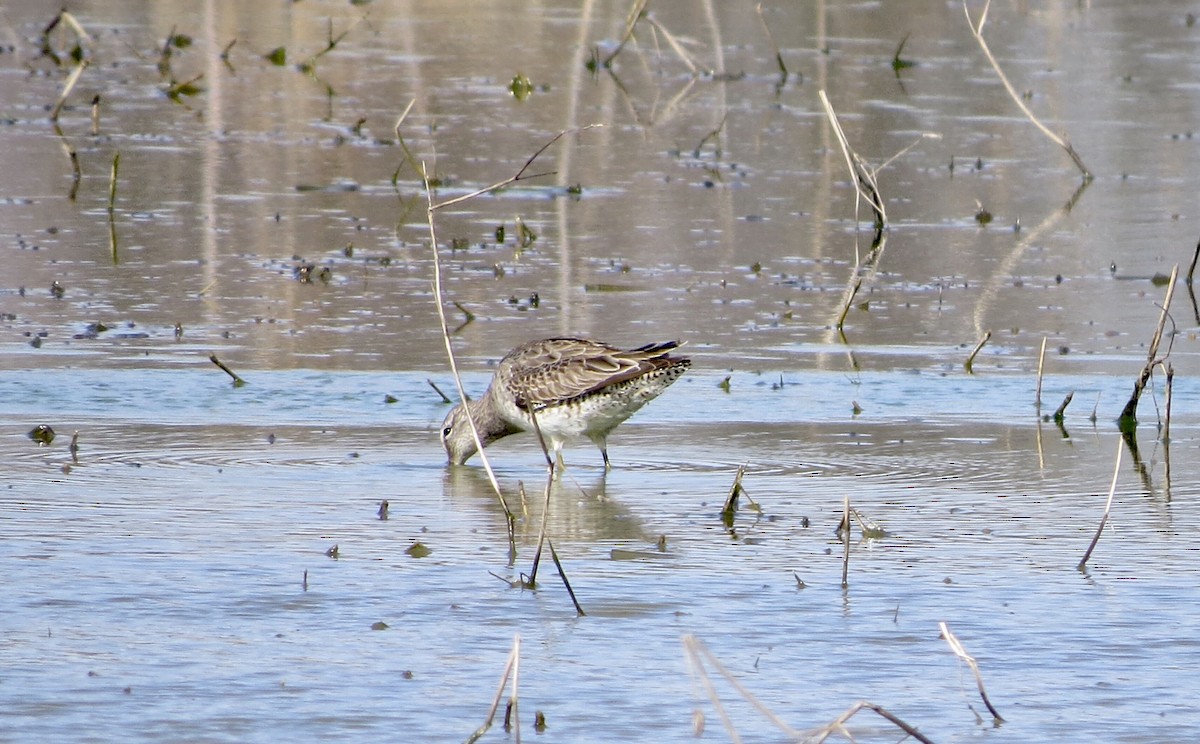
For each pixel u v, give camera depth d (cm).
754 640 869
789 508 1140
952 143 2636
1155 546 1045
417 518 1105
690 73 3150
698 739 747
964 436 1347
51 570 955
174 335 1605
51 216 2064
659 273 1906
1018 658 848
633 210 2209
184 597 916
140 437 1296
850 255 2016
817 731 734
